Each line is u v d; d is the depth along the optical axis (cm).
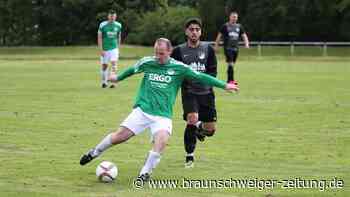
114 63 3644
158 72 1448
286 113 2583
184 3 11606
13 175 1502
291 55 8000
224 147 1878
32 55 8381
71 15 10888
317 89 3588
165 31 9806
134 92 3359
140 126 1449
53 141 1956
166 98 1445
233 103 2902
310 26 9994
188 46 1606
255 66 5928
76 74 4766
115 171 1448
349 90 3525
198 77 1454
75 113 2555
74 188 1384
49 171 1548
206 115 1652
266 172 1552
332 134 2102
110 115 2505
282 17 9975
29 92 3369
